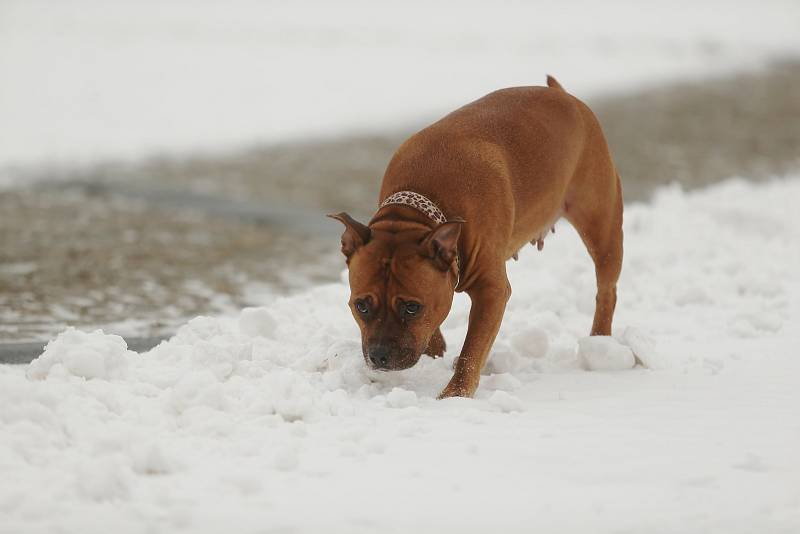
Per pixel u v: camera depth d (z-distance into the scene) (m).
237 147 31.64
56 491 6.37
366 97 40.38
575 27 63.50
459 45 55.59
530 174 10.03
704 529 6.12
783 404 8.75
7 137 32.25
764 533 6.08
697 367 10.16
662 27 63.19
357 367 9.33
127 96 39.91
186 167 28.52
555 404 8.83
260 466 7.03
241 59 49.53
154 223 21.28
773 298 13.49
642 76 44.38
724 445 7.57
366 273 8.77
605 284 11.23
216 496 6.48
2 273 15.94
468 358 9.25
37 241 18.81
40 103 38.06
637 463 7.17
